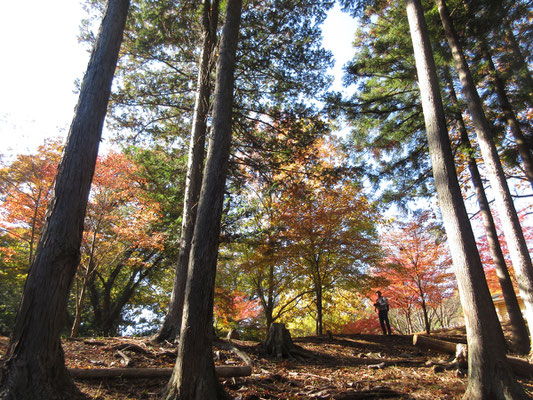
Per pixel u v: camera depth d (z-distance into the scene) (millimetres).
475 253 4902
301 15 9438
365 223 12328
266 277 14875
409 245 14227
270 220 13016
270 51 9461
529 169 9438
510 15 8398
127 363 5133
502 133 10109
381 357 8078
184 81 9359
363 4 9273
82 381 4258
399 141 11812
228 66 5250
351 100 10695
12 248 12531
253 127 9961
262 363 6457
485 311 4566
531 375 5984
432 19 9773
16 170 9344
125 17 4664
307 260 12859
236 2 5824
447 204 5266
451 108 10430
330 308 16016
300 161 9984
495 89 10336
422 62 6379
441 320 25484
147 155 13570
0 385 2977
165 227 13680
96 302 16578
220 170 4527
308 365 6793
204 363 3740
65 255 3420
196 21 9133
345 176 9938
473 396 4273
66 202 3555
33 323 3199
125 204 11328
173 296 7172
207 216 4246
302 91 9891
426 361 7562
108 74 4230
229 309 15422
